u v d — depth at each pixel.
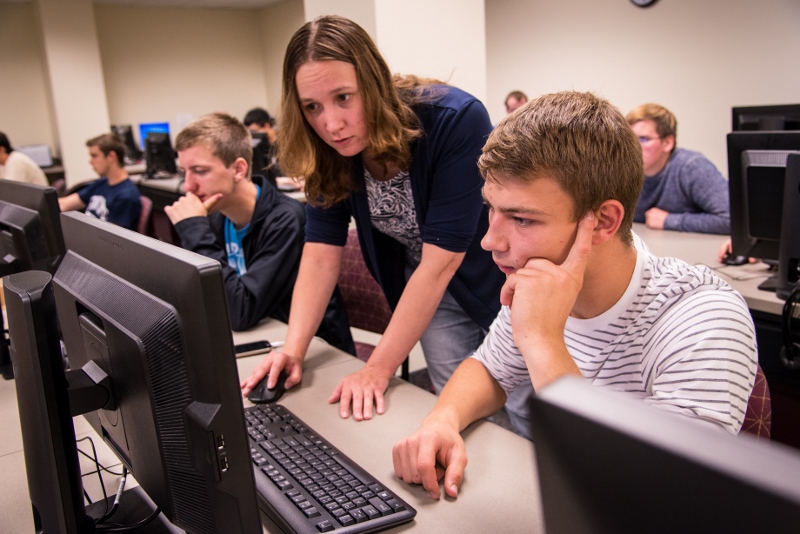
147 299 0.73
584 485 0.35
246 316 1.72
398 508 0.88
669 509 0.31
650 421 0.32
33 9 7.49
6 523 0.93
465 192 1.32
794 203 1.69
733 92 4.45
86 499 0.98
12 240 1.44
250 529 0.71
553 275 0.83
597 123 0.82
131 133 7.54
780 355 1.71
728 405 0.79
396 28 2.35
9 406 1.32
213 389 0.67
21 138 7.74
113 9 8.08
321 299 1.50
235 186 1.83
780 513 0.27
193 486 0.71
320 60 1.21
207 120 1.80
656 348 0.89
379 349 1.33
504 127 0.85
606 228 0.85
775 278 1.93
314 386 1.35
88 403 0.81
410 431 1.13
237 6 8.66
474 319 1.62
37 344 0.74
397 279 1.67
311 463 0.99
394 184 1.44
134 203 3.98
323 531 0.83
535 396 0.36
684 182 2.67
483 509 0.89
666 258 0.99
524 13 5.91
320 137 1.37
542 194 0.81
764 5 4.18
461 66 2.54
